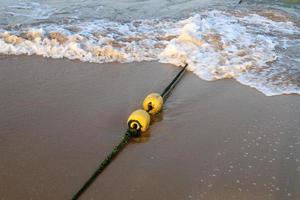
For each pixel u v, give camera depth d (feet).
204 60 18.10
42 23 20.75
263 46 19.20
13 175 12.67
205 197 12.14
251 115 15.02
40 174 12.72
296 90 16.30
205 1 24.04
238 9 22.85
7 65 17.72
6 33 19.47
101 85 16.52
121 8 22.81
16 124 14.47
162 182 12.53
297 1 24.04
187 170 12.91
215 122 14.70
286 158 13.33
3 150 13.50
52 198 12.03
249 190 12.35
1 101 15.52
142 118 13.92
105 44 19.10
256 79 16.99
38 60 18.12
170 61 18.10
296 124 14.61
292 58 18.38
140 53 18.63
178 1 23.94
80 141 13.85
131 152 13.46
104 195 12.12
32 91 16.10
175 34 20.06
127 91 16.19
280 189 12.38
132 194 12.17
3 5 22.94
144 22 21.20
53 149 13.55
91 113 14.99
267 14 22.33
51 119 14.70
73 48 18.74
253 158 13.33
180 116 14.94
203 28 20.29
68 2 23.56
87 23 20.88
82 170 12.86
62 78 16.92
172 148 13.64
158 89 16.34
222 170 12.92
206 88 16.44
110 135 14.08
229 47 19.01
